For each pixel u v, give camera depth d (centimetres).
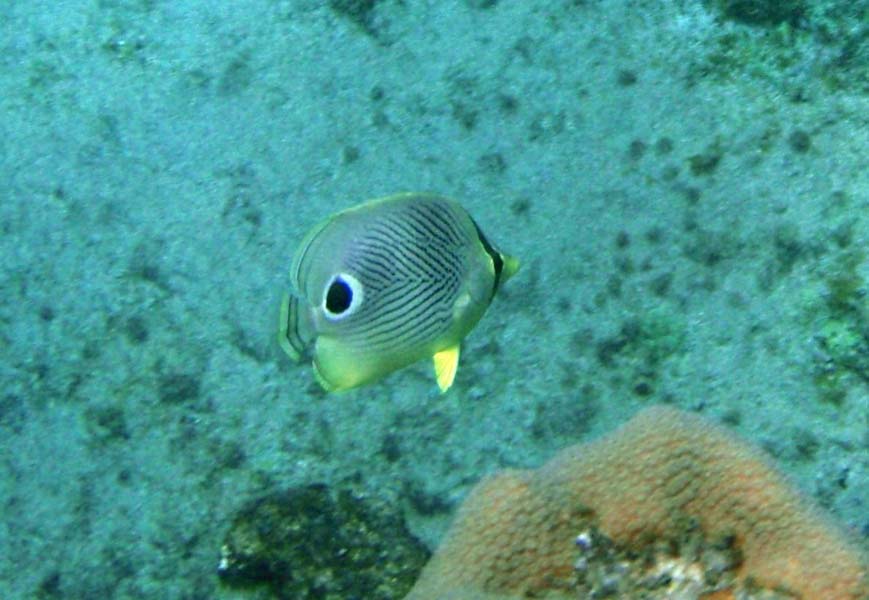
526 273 106
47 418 109
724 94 108
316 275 78
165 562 104
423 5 114
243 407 107
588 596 82
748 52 108
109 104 116
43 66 119
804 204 104
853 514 96
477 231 81
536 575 82
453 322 81
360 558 101
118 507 106
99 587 105
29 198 114
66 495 107
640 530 82
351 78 113
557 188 107
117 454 108
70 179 114
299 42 115
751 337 102
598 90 109
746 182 105
